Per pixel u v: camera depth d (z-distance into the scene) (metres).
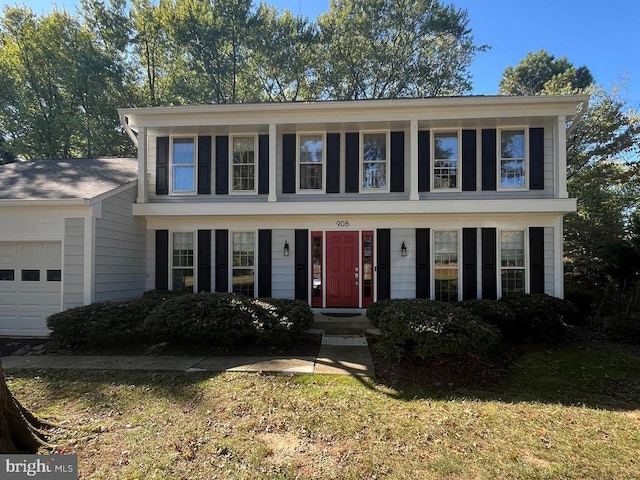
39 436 3.62
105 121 19.88
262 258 10.16
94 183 9.52
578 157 14.57
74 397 4.77
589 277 12.52
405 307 7.12
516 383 5.73
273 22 22.05
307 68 22.86
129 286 9.67
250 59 22.70
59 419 4.09
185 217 10.32
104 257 8.70
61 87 19.80
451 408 4.54
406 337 6.20
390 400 4.76
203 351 7.04
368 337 8.09
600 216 13.68
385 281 9.92
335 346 7.39
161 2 20.30
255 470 3.10
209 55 21.34
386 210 9.46
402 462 3.25
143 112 9.80
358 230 10.07
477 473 3.10
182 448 3.45
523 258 9.69
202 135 10.55
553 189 9.66
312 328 8.87
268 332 7.00
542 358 6.86
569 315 8.34
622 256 10.44
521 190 9.75
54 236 8.34
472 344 6.00
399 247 9.93
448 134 10.06
